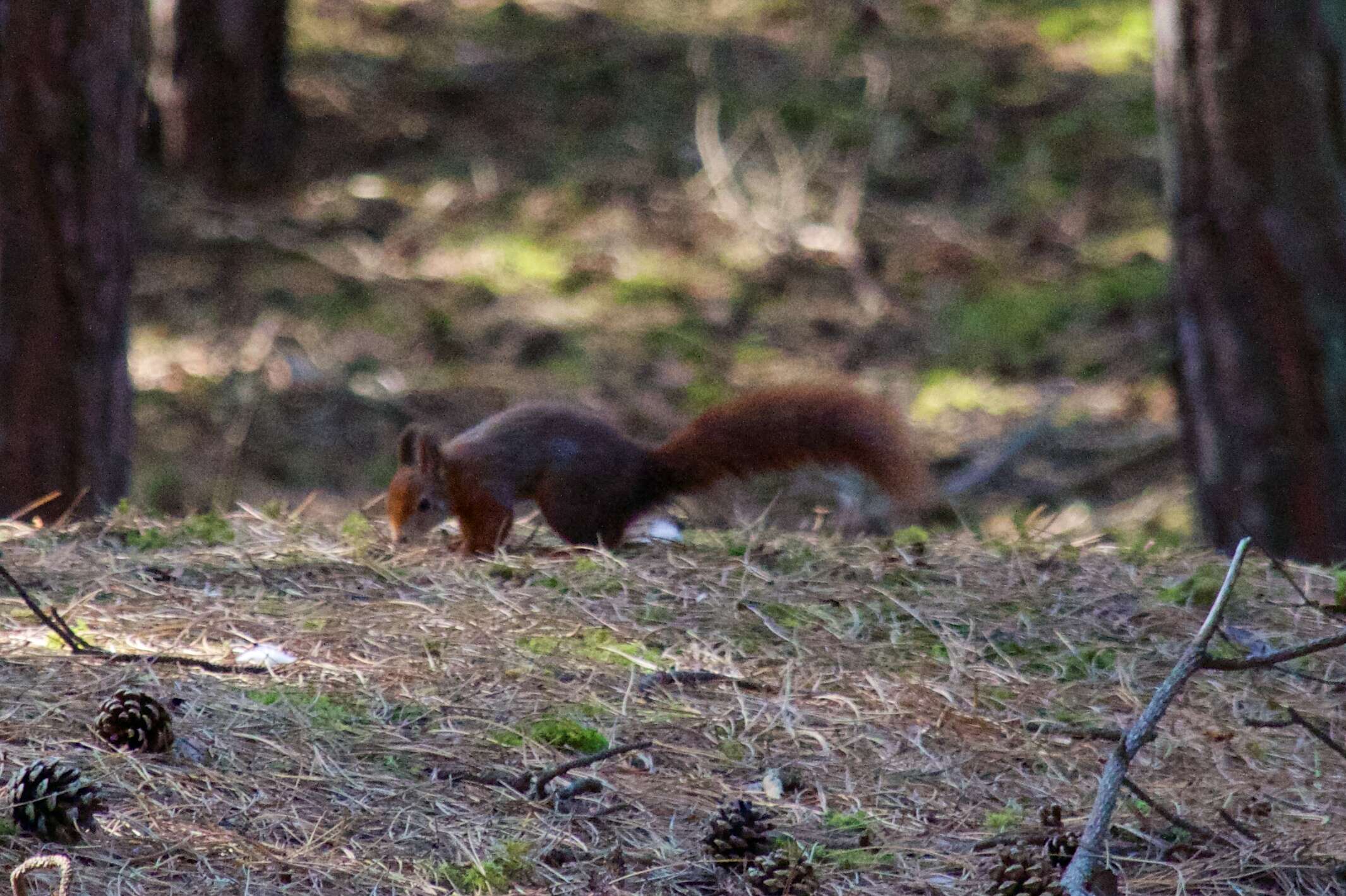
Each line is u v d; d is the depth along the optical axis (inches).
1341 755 217.2
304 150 993.5
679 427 758.5
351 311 848.9
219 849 187.3
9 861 179.2
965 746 235.6
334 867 185.5
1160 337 832.9
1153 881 194.7
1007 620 292.0
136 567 304.7
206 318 834.8
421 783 211.3
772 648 273.6
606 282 888.9
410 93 1059.9
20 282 451.2
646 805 209.6
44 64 443.2
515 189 976.3
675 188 985.5
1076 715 249.4
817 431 359.9
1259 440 485.1
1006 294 885.2
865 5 1163.3
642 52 1114.1
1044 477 721.0
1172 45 488.1
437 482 342.6
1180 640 283.7
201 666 247.3
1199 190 486.9
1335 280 474.9
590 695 246.4
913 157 1011.9
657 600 296.5
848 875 193.0
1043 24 1151.6
